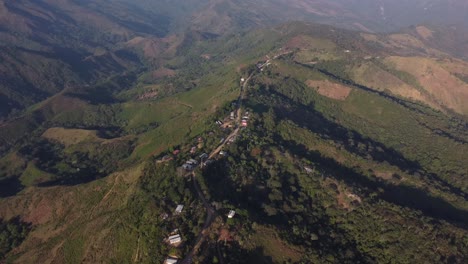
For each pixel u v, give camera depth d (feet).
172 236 412.16
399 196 558.15
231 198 488.85
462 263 400.88
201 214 443.32
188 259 392.27
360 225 469.16
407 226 444.96
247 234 421.18
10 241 555.28
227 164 554.05
